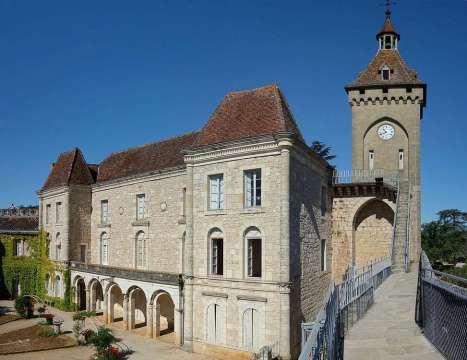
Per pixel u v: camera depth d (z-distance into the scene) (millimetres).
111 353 26109
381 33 42688
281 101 27750
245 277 25625
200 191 28219
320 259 29984
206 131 29469
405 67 41812
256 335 24859
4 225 52750
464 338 8680
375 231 33500
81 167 45906
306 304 26719
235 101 29891
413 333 11836
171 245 34094
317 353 6145
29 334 33406
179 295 29047
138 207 38375
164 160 37188
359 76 42188
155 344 30094
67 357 27453
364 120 41094
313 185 29203
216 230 27406
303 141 27781
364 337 11633
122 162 43594
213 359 26250
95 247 43750
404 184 35906
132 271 33906
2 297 50938
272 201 24922
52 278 46719
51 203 47844
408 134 40125
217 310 26719
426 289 11672
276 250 24547
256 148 25562
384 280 23031
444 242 69125
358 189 32719
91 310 40469
